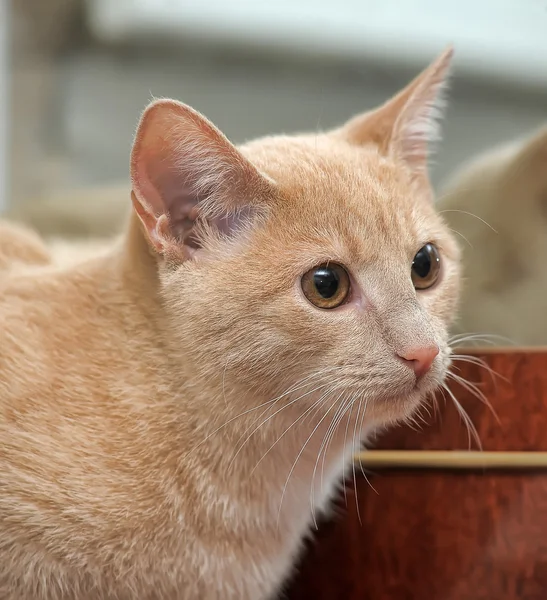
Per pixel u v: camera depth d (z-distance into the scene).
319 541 0.75
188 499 0.68
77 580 0.67
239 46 1.08
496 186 0.77
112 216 0.89
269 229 0.67
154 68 1.09
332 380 0.66
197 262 0.67
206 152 0.66
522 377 0.71
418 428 0.72
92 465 0.66
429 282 0.70
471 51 0.96
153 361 0.68
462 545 0.72
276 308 0.66
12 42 1.09
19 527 0.66
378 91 1.04
